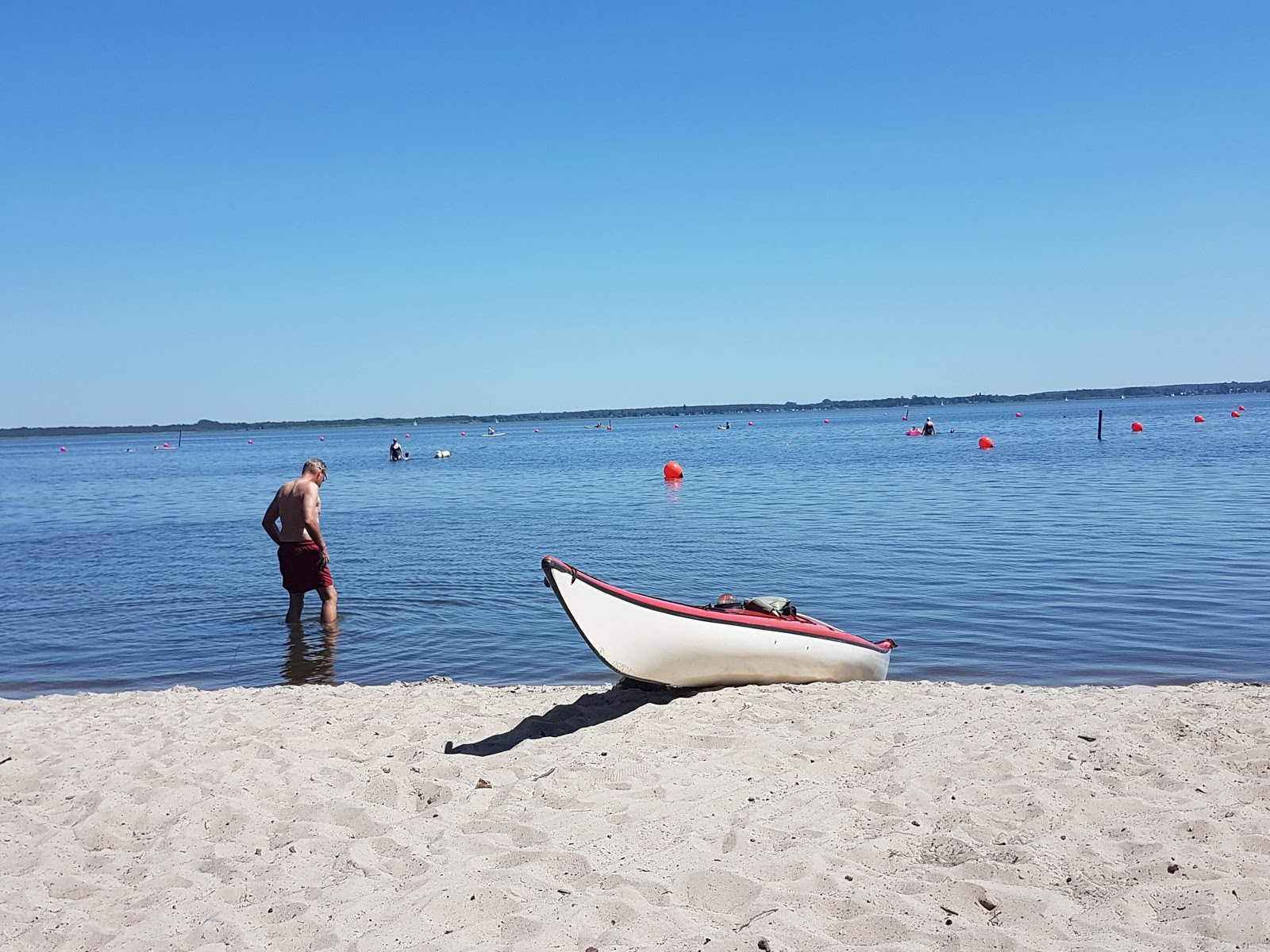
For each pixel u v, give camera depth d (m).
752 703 7.18
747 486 33.53
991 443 56.94
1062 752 5.77
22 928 3.91
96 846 4.84
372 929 3.75
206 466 65.12
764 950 3.42
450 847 4.56
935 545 17.41
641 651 7.18
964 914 3.75
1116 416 110.56
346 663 10.25
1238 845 4.31
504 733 6.73
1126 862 4.18
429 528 22.69
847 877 4.05
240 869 4.44
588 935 3.61
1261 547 15.98
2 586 15.34
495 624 12.06
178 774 5.80
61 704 8.20
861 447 63.22
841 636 8.29
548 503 29.05
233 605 13.55
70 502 35.03
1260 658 9.64
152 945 3.75
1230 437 56.03
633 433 125.25
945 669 9.55
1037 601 12.40
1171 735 6.15
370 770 5.84
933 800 5.00
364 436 174.62
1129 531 18.39
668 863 4.26
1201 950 3.38
